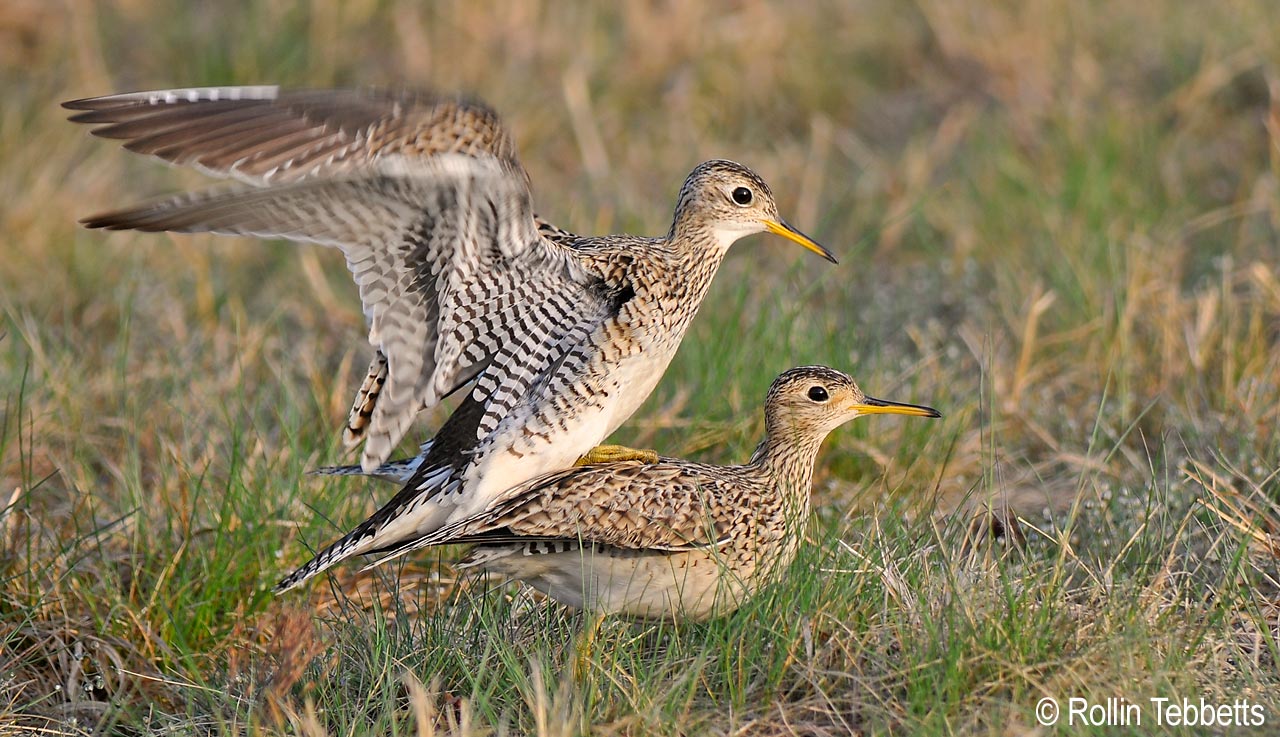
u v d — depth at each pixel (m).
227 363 14.04
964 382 13.44
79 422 12.97
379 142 8.60
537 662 8.84
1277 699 8.59
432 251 9.20
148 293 15.40
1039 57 18.81
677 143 18.30
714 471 10.03
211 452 12.12
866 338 14.05
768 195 10.93
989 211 16.20
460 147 8.67
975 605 9.26
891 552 9.99
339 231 9.01
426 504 9.68
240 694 9.56
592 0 20.31
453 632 9.71
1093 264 14.71
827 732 8.73
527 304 9.66
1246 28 18.28
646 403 12.87
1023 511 11.53
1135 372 13.28
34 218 16.42
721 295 14.55
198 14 20.28
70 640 10.59
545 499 9.59
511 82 19.11
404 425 9.61
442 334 9.48
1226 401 12.42
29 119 18.17
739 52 19.53
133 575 10.96
